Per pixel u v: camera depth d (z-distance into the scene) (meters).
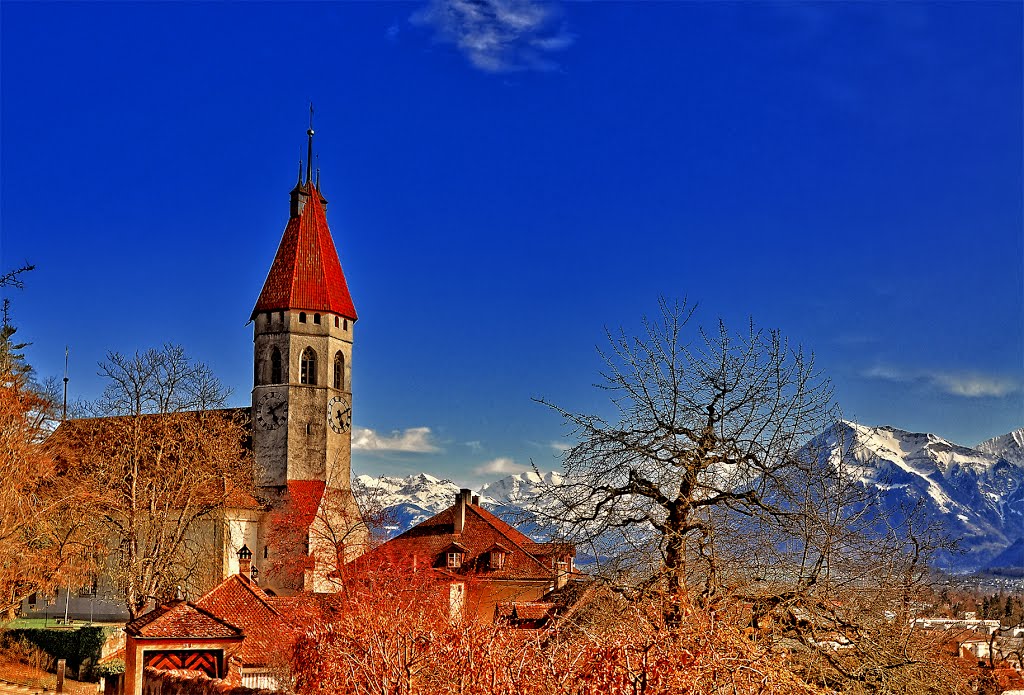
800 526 17.61
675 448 18.52
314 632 21.39
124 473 63.50
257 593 42.69
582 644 15.03
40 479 52.91
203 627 30.81
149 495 63.81
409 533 74.81
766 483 18.12
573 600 18.91
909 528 19.16
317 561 59.38
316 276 94.56
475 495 76.88
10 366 56.03
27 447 50.53
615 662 13.80
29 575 50.75
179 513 73.31
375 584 38.75
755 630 16.67
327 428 92.38
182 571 67.88
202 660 30.61
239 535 86.25
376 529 61.34
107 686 43.91
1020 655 23.00
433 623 22.08
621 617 16.67
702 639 13.97
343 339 95.31
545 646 16.42
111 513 63.41
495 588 60.28
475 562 64.56
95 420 66.50
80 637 52.59
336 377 94.44
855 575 17.70
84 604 76.81
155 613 31.33
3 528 47.12
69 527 55.28
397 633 17.44
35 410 54.53
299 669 22.11
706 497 18.42
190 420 69.12
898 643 17.70
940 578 20.84
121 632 57.09
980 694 21.00
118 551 64.06
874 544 18.00
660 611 16.06
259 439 91.75
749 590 17.48
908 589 18.52
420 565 51.25
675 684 13.25
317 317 93.50
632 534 18.36
